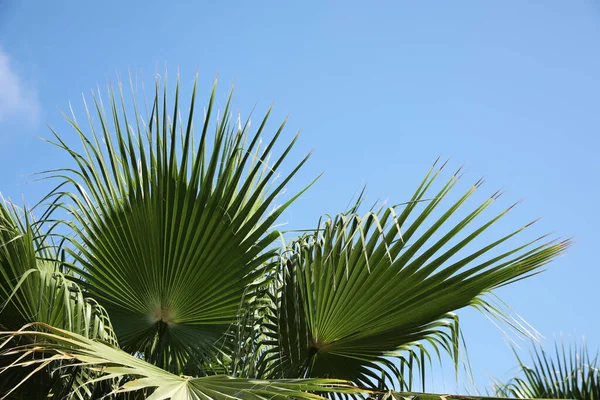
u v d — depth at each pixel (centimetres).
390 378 410
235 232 386
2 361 343
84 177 387
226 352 397
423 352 411
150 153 386
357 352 400
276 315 386
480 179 370
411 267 374
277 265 375
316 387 283
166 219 384
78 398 359
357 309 381
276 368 382
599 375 639
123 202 386
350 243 377
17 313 344
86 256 391
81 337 272
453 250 371
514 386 661
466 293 385
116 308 391
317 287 379
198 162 384
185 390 260
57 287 353
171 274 388
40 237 382
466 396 322
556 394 647
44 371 349
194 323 399
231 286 391
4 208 364
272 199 387
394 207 371
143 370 265
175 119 386
